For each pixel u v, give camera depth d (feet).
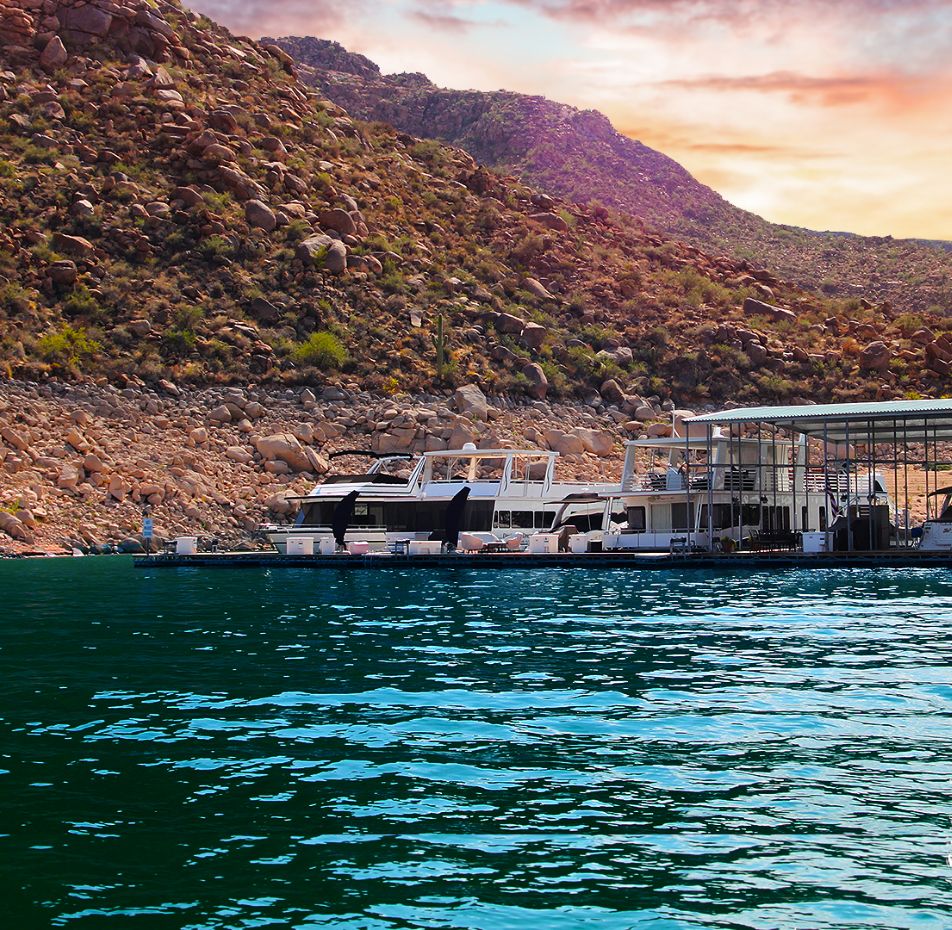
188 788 46.37
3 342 254.47
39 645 84.23
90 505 205.98
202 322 284.82
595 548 172.65
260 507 217.97
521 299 349.20
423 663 74.33
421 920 34.47
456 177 425.28
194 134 343.87
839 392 320.91
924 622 91.81
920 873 37.40
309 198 347.36
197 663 75.20
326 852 39.52
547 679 68.03
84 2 380.99
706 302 376.27
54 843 40.45
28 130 336.70
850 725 55.01
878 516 164.76
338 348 284.61
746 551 161.27
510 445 251.80
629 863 38.40
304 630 91.97
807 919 34.42
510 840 40.45
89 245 297.12
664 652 77.87
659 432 278.26
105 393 245.86
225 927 34.14
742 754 50.19
